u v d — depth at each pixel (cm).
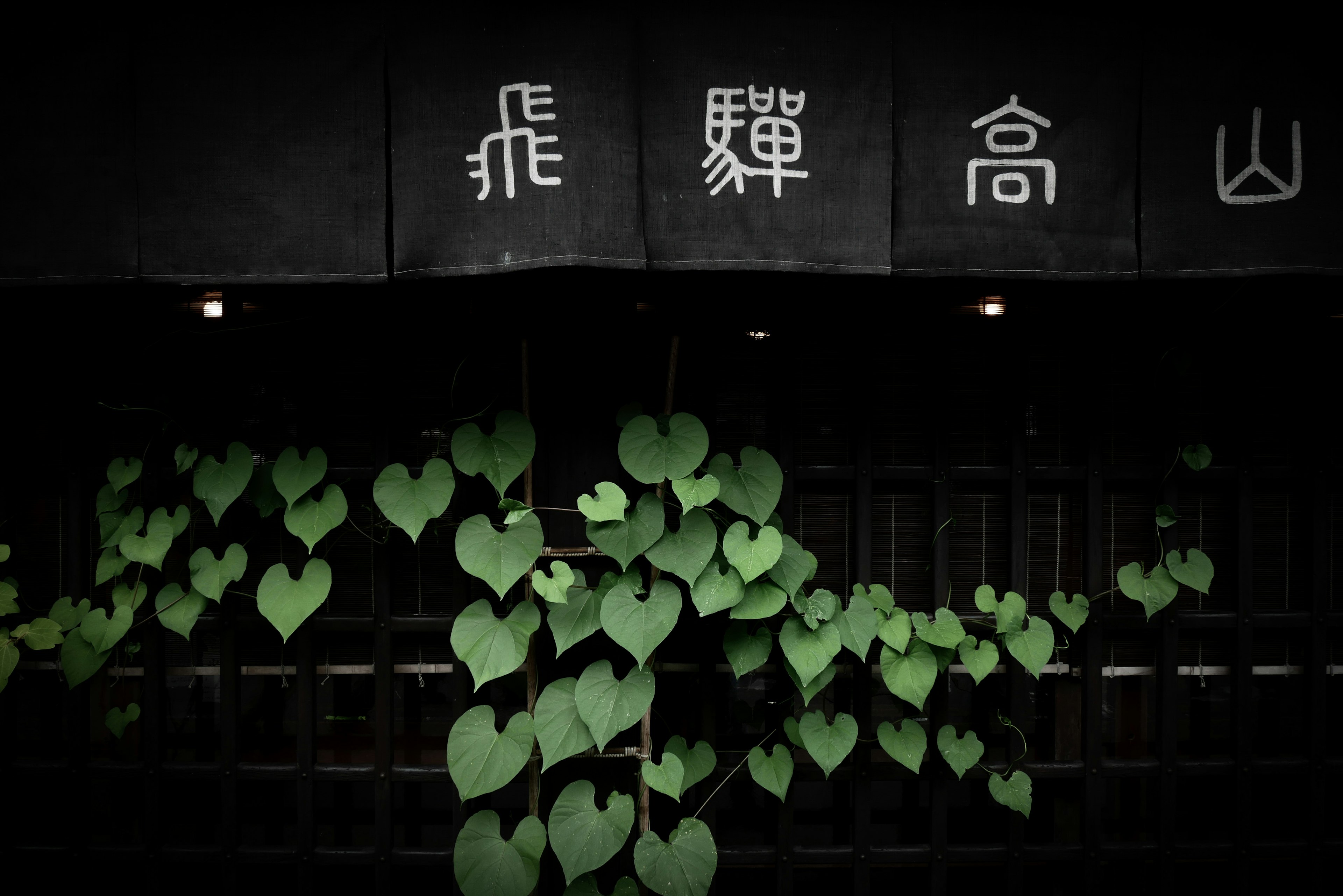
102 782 366
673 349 325
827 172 285
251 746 360
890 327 347
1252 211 289
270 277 286
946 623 318
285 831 363
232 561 313
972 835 363
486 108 280
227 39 285
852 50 286
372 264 287
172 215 285
